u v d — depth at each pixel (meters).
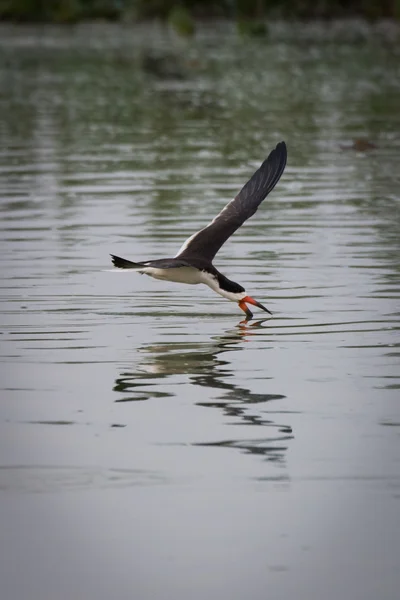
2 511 9.27
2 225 20.42
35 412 11.23
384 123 32.97
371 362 12.66
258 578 8.41
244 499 9.41
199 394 11.70
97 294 15.70
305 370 12.42
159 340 13.58
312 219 20.64
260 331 13.93
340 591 8.23
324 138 30.25
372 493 9.48
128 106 38.34
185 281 13.73
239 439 10.53
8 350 13.20
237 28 69.38
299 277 16.52
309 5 82.06
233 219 14.35
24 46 64.00
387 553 8.70
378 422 10.91
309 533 8.94
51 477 9.83
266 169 14.98
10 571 8.52
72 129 33.22
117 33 72.62
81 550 8.73
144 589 8.30
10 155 28.67
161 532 8.96
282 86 43.75
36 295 15.66
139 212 21.39
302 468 9.94
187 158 27.53
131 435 10.64
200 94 41.56
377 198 22.50
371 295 15.48
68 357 12.93
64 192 23.64
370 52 58.53
